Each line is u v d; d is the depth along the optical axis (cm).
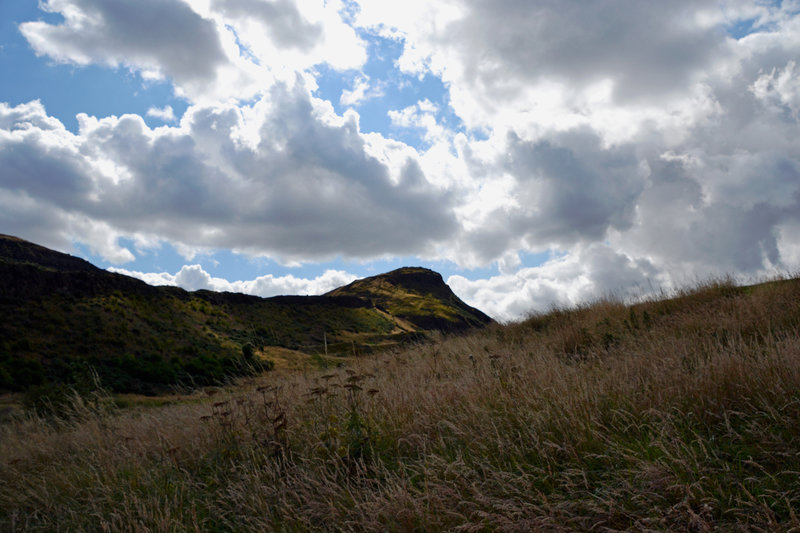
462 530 273
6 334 4419
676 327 745
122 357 4191
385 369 756
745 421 324
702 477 261
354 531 305
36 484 495
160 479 451
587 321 986
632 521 254
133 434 590
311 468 396
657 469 269
